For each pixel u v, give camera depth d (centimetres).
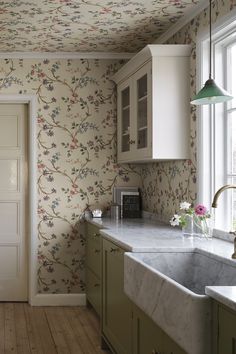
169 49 383
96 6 369
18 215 525
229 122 350
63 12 382
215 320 181
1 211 522
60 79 512
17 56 506
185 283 296
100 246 418
